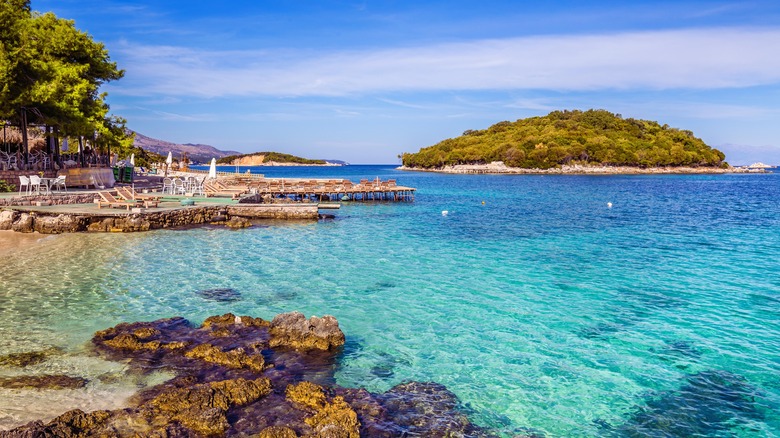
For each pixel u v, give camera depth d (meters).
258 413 7.47
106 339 10.21
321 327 10.46
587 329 11.74
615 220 33.12
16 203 25.03
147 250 19.59
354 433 6.93
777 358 10.14
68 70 32.25
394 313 12.64
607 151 168.00
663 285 15.70
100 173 36.62
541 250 21.59
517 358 10.06
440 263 18.61
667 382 9.11
